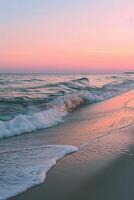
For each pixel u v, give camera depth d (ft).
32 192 16.83
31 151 25.17
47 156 23.52
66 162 22.21
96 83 127.44
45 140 30.09
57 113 47.09
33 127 36.42
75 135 32.48
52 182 18.28
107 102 67.00
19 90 82.48
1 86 94.79
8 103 53.88
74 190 17.15
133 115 46.55
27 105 52.95
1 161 22.02
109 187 17.56
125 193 16.71
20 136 32.24
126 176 19.34
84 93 73.00
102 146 27.14
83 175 19.49
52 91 82.64
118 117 44.80
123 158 23.24
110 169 20.67
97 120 42.86
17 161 22.08
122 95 82.74
